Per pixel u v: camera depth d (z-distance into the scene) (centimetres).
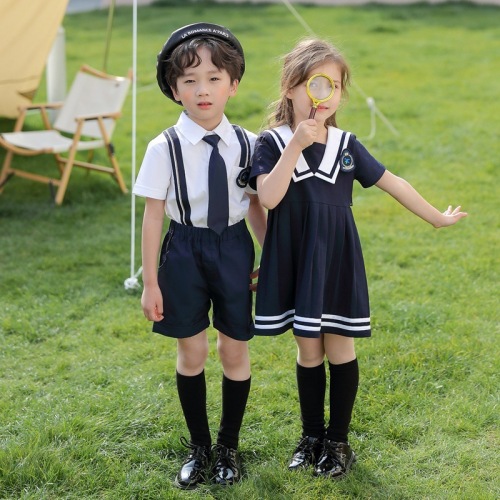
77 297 421
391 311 391
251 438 288
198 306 254
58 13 621
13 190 616
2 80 643
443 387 322
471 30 1234
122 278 444
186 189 245
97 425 291
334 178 246
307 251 244
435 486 260
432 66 1009
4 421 299
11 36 605
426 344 354
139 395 316
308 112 242
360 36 1191
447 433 290
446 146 700
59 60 733
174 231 252
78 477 264
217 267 249
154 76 995
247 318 255
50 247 494
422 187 598
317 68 239
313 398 267
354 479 262
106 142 596
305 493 256
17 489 260
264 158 245
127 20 1380
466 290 421
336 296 253
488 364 338
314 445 271
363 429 293
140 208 575
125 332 381
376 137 730
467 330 370
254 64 1024
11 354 361
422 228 518
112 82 627
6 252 487
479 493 253
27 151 581
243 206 252
